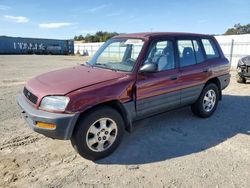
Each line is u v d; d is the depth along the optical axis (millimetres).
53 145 4066
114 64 4273
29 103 3580
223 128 4891
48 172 3277
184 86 4691
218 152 3875
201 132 4680
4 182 3041
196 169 3371
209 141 4285
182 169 3371
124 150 3922
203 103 5305
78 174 3238
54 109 3234
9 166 3406
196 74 4906
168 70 4418
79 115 3307
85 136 3424
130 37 4543
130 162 3561
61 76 3912
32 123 3387
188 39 4965
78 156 3723
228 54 20141
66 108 3213
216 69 5418
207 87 5285
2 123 5047
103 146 3662
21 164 3465
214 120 5344
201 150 3941
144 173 3277
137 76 3914
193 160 3619
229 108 6262
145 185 3010
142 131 4691
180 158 3680
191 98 4957
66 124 3217
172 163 3533
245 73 9648
